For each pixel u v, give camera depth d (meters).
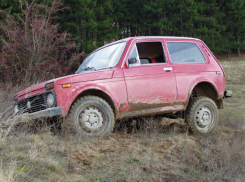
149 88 5.46
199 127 6.09
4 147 4.03
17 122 4.74
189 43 6.32
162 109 5.65
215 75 6.38
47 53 12.23
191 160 4.41
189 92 5.92
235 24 41.06
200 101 6.10
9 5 20.77
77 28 26.41
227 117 7.77
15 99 5.48
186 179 3.82
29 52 11.52
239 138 5.65
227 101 12.50
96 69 5.58
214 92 6.44
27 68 11.19
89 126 4.91
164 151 4.72
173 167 4.16
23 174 3.33
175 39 6.13
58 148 4.20
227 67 26.50
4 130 4.70
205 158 4.66
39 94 4.91
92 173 3.62
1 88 9.95
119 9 37.84
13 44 11.96
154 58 6.00
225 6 42.41
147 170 3.91
